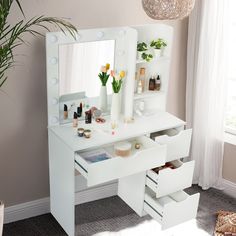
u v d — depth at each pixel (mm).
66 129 2881
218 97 3268
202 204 3346
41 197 3146
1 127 2816
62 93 2891
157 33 3100
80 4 2783
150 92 3148
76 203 3271
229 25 3109
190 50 3275
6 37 2637
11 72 2719
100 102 3045
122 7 2947
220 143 3396
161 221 2932
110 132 2865
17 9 2607
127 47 2977
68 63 2830
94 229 3031
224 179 3527
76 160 2709
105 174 2695
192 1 2275
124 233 3008
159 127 2973
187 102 3410
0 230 2627
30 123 2904
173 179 2957
